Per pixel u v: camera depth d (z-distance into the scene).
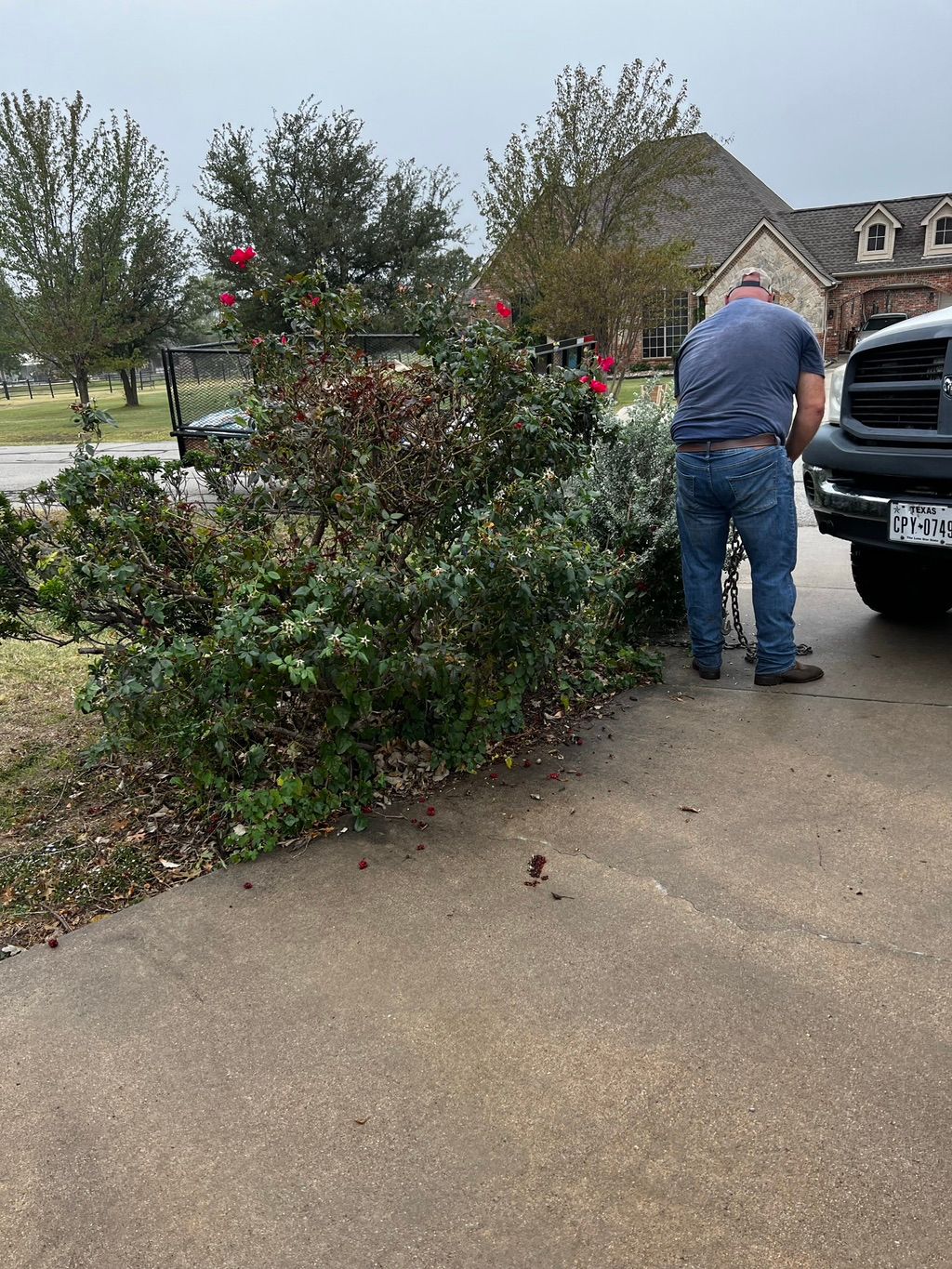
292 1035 2.28
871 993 2.33
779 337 4.07
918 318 4.56
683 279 21.38
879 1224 1.74
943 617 5.34
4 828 3.30
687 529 4.35
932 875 2.81
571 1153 1.92
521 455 3.67
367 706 3.13
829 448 4.53
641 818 3.21
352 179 28.22
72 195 28.36
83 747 3.95
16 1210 1.84
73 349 28.92
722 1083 2.08
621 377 9.23
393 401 3.36
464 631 3.46
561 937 2.60
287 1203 1.84
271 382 3.69
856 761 3.55
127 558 3.31
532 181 21.42
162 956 2.59
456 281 25.33
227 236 27.84
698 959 2.48
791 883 2.80
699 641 4.46
